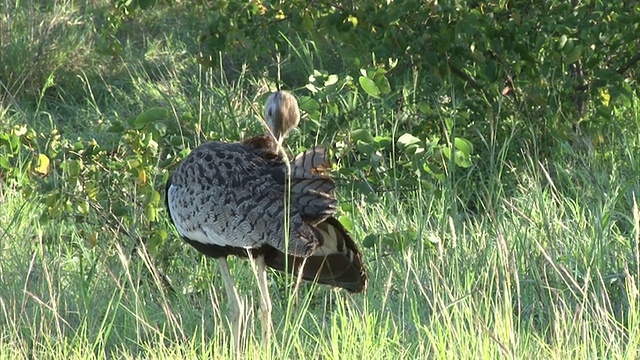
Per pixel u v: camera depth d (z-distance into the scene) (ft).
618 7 45.73
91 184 39.01
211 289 36.40
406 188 42.04
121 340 32.78
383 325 32.68
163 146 41.09
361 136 39.04
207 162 32.04
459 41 46.52
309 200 30.73
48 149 41.22
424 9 45.93
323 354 29.84
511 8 47.21
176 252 39.14
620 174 46.34
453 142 38.83
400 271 36.45
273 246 30.55
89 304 35.01
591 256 36.04
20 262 37.78
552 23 44.96
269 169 31.99
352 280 32.58
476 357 28.04
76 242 41.27
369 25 46.01
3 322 33.86
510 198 43.62
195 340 32.76
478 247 37.11
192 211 31.81
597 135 48.52
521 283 34.88
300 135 45.50
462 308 31.30
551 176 47.14
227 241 31.14
